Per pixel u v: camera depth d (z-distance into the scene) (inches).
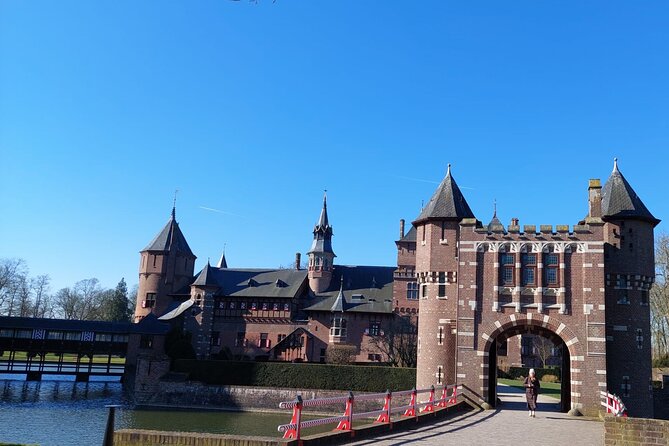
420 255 1951.3
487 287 1653.5
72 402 2372.0
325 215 3747.5
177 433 742.5
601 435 1038.4
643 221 1729.8
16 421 1863.9
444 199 1920.5
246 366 2578.7
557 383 3043.8
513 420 1237.7
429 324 1862.7
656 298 2851.9
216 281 3479.3
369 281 3617.1
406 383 2357.3
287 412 2401.6
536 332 1707.7
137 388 2534.5
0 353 2970.0
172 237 3713.1
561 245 1624.0
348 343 3371.1
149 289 3614.7
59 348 3002.0
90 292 5457.7
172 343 2997.0
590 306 1577.3
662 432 848.9
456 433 969.5
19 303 4603.8
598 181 1726.1
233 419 2142.0
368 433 885.2
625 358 1648.6
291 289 3545.8
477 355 1622.8
